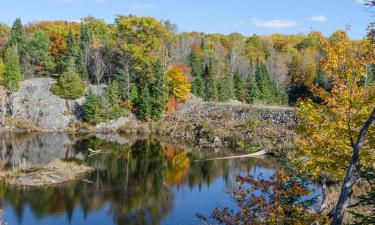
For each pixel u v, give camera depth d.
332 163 19.03
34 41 87.69
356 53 19.31
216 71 101.94
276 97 89.75
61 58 87.62
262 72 91.88
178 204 32.75
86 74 84.25
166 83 80.75
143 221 29.06
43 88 80.00
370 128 17.88
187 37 147.75
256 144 55.97
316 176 22.83
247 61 123.12
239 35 161.62
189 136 68.12
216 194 35.28
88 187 37.00
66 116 75.06
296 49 141.88
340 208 13.02
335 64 18.44
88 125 73.81
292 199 16.14
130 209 31.56
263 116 68.50
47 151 53.53
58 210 30.84
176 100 81.38
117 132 73.00
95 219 29.28
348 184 13.10
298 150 20.58
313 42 139.75
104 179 39.97
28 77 84.38
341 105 18.58
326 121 19.19
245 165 46.00
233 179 39.97
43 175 39.47
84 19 110.06
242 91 91.00
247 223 15.39
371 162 17.73
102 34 106.31
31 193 34.47
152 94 77.31
